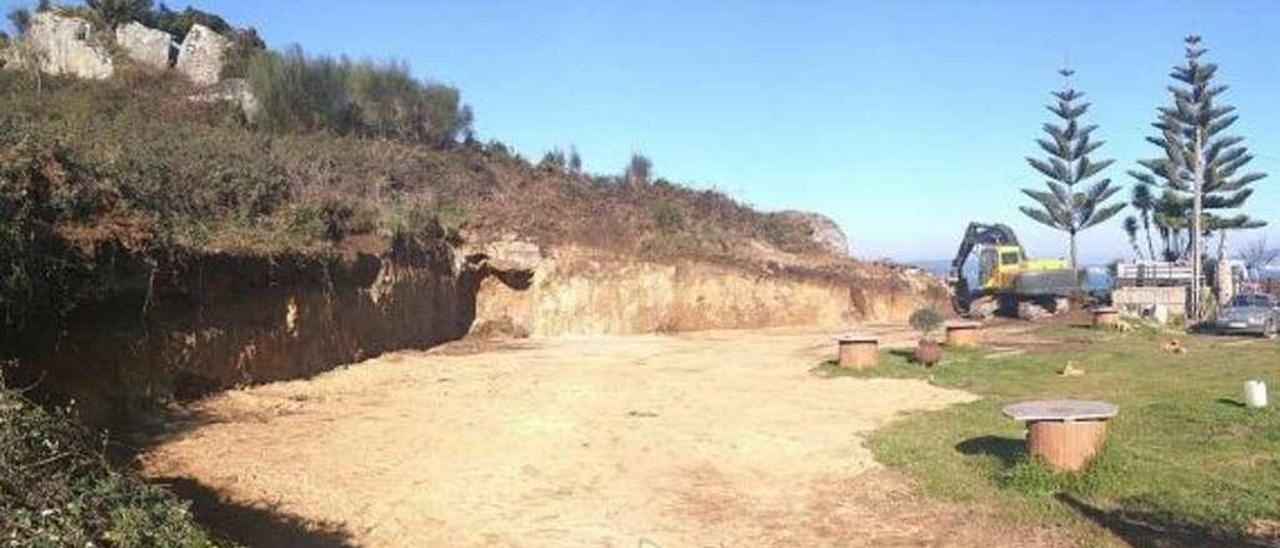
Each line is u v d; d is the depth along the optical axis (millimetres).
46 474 6008
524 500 11234
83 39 36281
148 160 18484
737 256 41938
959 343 27000
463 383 20562
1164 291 44219
